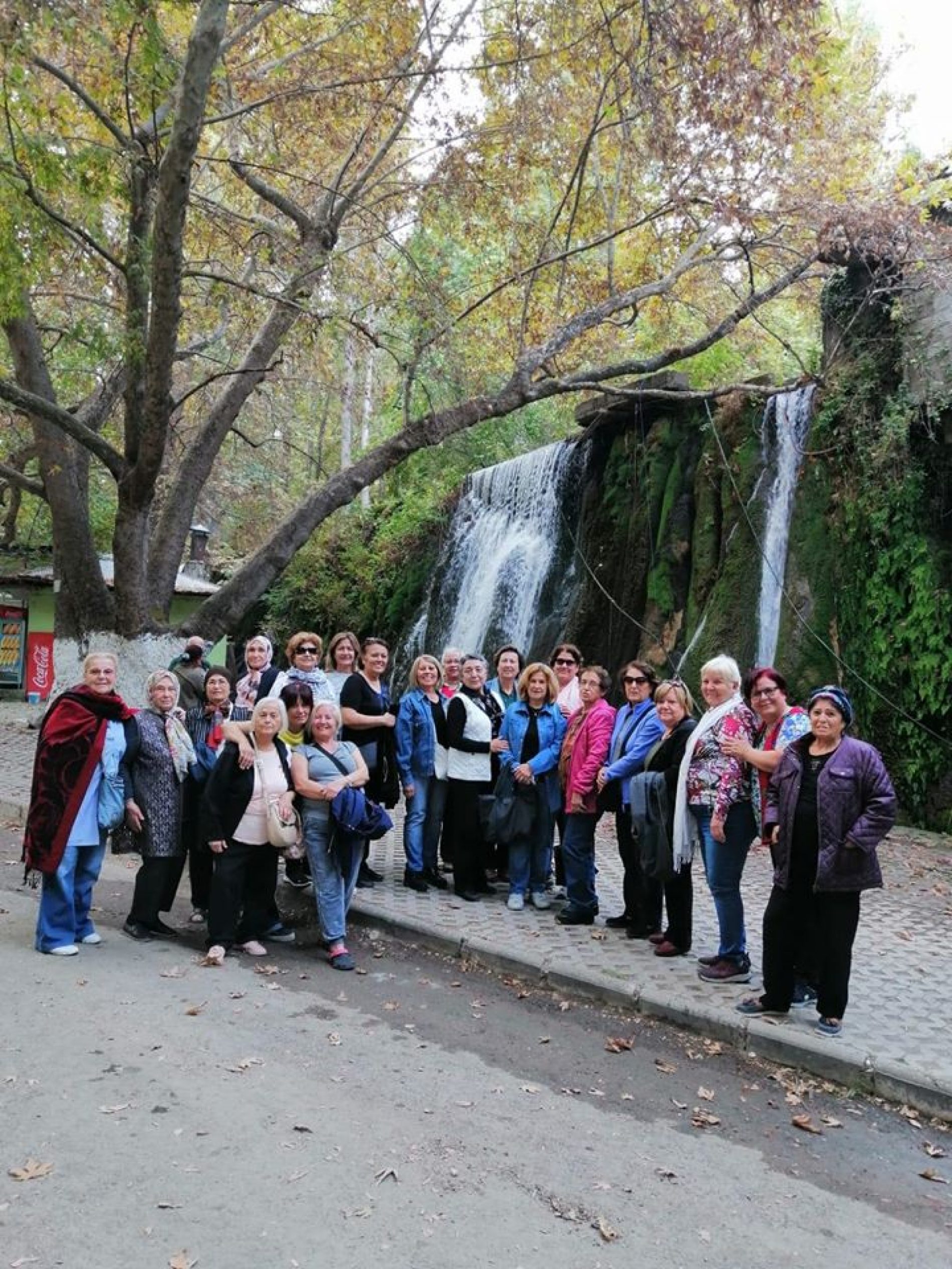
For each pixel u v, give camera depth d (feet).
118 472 34.06
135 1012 16.31
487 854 26.66
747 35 33.73
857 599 40.11
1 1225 10.10
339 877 20.43
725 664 18.61
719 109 33.53
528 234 44.68
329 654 25.90
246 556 96.12
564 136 42.39
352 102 40.06
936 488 39.11
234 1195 10.92
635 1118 13.79
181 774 21.21
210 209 40.34
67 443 37.65
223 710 22.54
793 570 42.42
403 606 68.64
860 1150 13.32
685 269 41.45
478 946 20.61
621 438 53.01
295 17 40.29
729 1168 12.53
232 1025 16.14
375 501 86.38
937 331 39.60
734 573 44.42
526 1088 14.55
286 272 41.22
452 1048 15.94
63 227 31.14
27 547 84.64
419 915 22.74
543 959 19.75
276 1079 14.11
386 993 18.45
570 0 36.86
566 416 78.07
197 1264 9.64
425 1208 10.95
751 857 31.55
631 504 51.19
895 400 40.22
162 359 30.09
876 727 38.50
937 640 36.68
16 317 30.40
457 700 24.81
